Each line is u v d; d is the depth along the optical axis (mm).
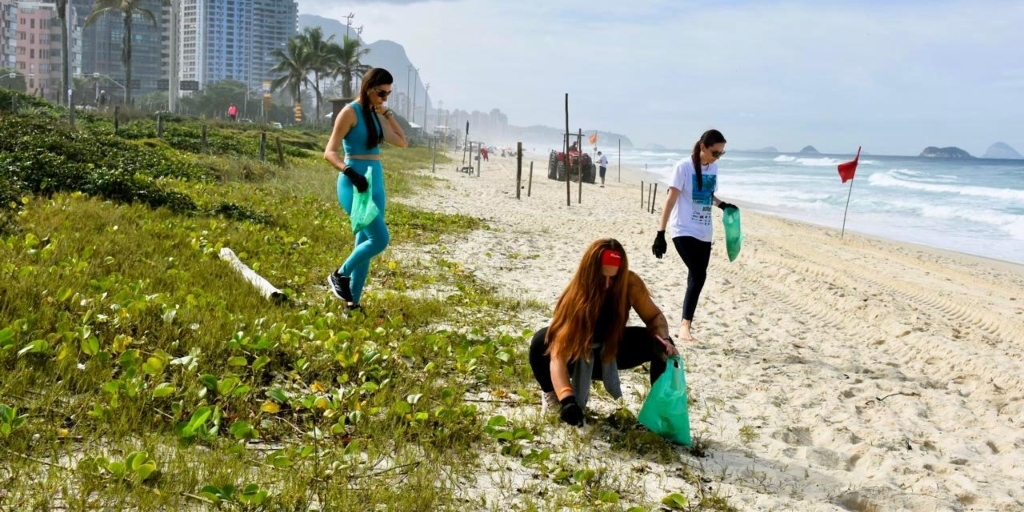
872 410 6391
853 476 4910
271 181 19922
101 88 147000
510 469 4582
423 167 45094
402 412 4953
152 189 12695
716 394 6473
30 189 11656
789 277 12930
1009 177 76250
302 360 5699
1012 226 30672
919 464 5258
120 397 4633
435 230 15445
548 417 5328
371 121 7035
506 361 6461
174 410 4527
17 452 3896
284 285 8633
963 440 5863
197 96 156750
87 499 3570
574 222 20609
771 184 57031
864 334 9453
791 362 7672
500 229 17328
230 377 4930
